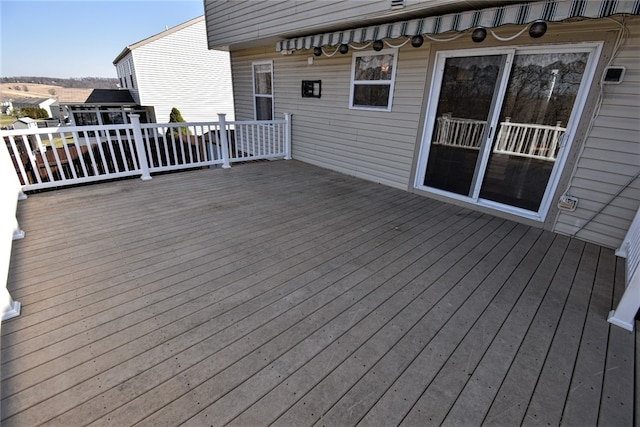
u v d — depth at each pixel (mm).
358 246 2994
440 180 4402
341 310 2102
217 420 1370
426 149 4430
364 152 5262
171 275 2420
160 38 14758
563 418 1436
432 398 1513
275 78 6703
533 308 2188
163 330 1868
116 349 1722
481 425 1396
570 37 2955
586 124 3021
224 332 1871
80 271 2434
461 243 3125
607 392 1570
